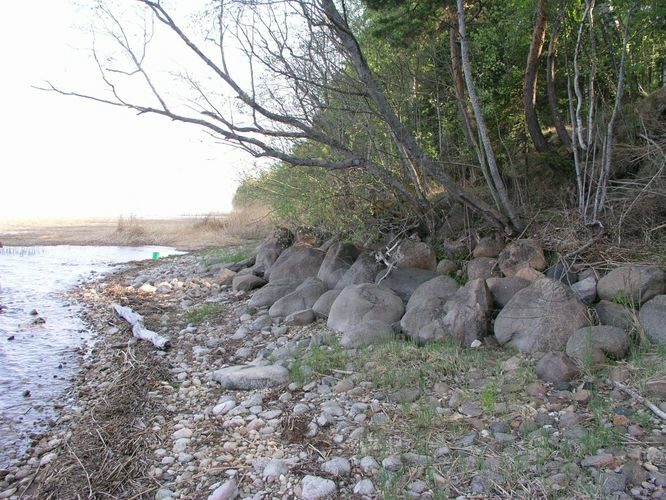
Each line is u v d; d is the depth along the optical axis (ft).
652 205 22.49
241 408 16.70
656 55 30.86
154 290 38.34
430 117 29.14
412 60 28.96
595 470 11.50
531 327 18.52
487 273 23.59
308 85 25.55
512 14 31.89
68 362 24.17
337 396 16.76
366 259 27.84
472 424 14.14
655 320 17.15
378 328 21.08
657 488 10.73
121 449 15.07
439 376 17.16
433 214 28.73
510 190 28.22
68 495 13.19
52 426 17.56
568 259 22.04
